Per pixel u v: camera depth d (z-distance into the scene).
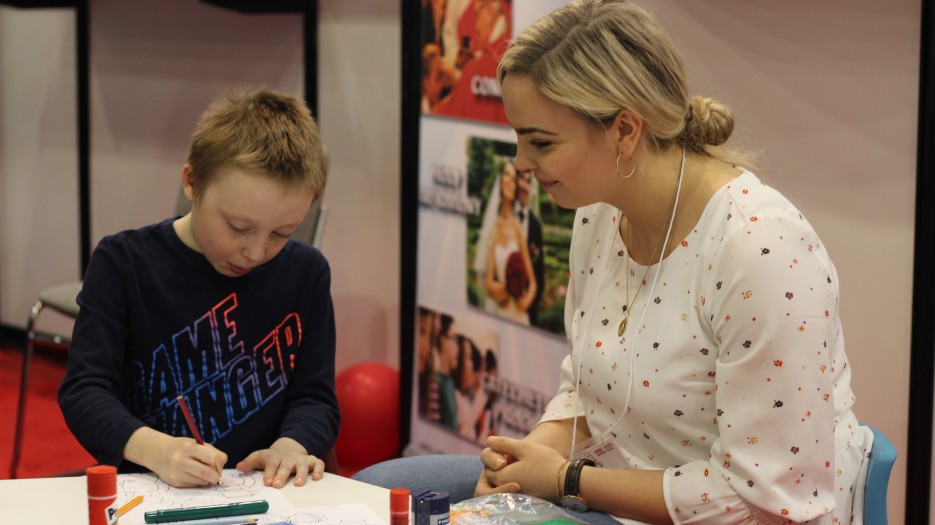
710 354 1.33
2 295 4.74
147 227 1.58
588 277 1.55
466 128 2.81
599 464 1.52
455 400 2.97
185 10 3.95
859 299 2.27
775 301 1.24
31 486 1.29
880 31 2.14
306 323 1.63
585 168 1.30
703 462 1.33
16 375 4.26
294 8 3.57
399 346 3.41
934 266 2.12
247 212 1.39
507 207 2.67
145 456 1.34
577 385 1.50
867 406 2.29
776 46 2.28
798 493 1.26
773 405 1.25
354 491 1.31
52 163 4.50
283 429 1.54
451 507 1.32
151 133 4.15
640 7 1.31
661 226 1.38
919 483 2.19
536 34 1.28
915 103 2.11
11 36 4.54
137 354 1.54
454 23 2.80
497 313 2.76
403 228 3.11
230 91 1.58
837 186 2.25
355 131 3.59
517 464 1.43
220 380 1.56
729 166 1.38
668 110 1.29
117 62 4.20
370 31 3.49
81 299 1.52
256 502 1.22
